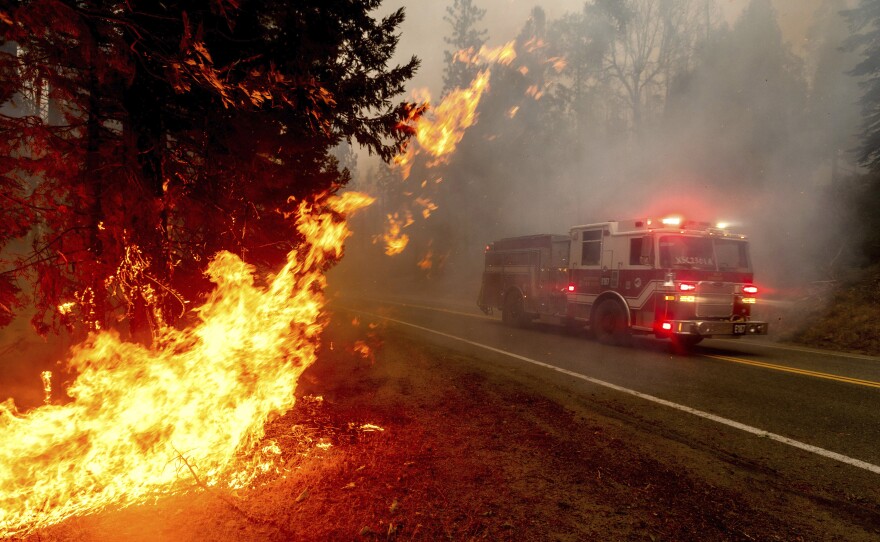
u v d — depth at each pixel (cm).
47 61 410
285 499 321
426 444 428
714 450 427
